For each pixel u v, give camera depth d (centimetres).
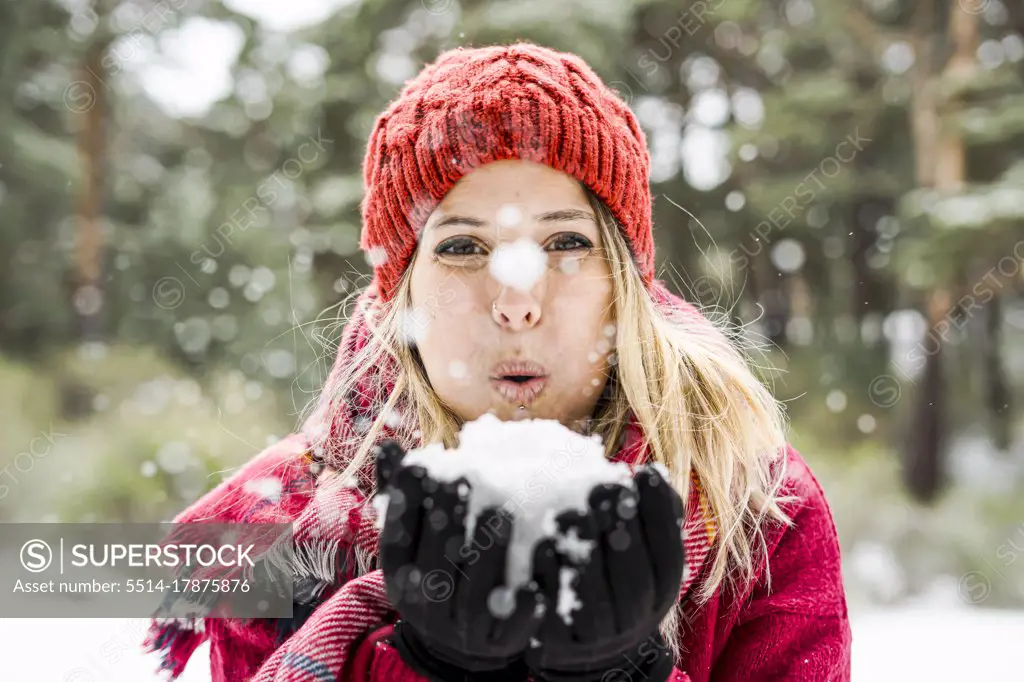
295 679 98
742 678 114
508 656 85
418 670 90
